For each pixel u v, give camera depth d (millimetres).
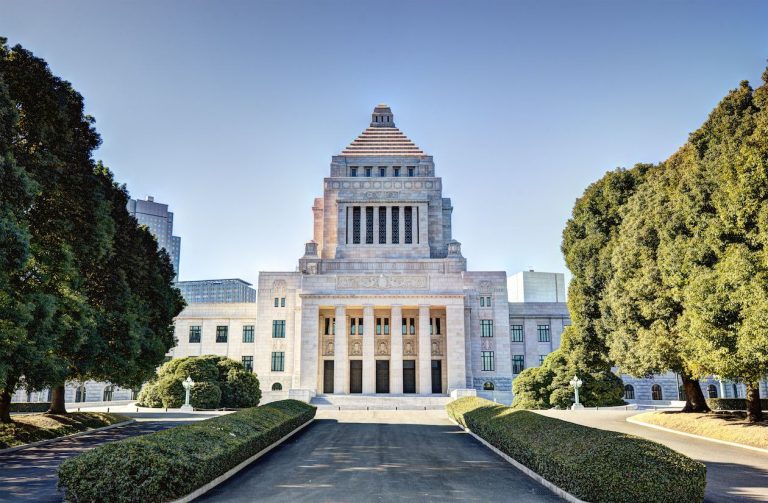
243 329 89562
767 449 28672
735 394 84250
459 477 22078
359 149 98938
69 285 31750
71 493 16469
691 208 32438
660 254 35719
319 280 80250
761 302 25984
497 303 86188
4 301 25031
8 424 33219
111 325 37250
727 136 30750
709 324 29469
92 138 35969
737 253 27953
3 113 25000
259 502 17922
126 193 43094
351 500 18141
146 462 16797
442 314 83938
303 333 77750
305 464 25266
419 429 41125
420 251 88812
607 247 45062
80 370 34469
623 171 46938
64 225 31781
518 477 22078
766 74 30156
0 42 30953
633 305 38562
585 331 46438
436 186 92438
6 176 24578
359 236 90812
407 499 18266
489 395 79250
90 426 39531
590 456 16969
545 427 23781
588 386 62781
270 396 78000
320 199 97625
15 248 24016
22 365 26594
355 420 49094
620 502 16016
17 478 21953
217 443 21875
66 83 34094
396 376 77375
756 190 27656
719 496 18547
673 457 16469
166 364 67875
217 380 67125
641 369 38406
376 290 79375
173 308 50750
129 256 41094
